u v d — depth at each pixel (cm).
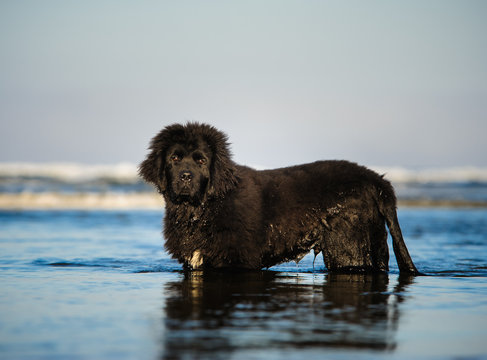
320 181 1155
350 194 1142
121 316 771
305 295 928
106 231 2244
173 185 1113
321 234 1154
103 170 7244
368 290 984
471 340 679
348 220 1142
